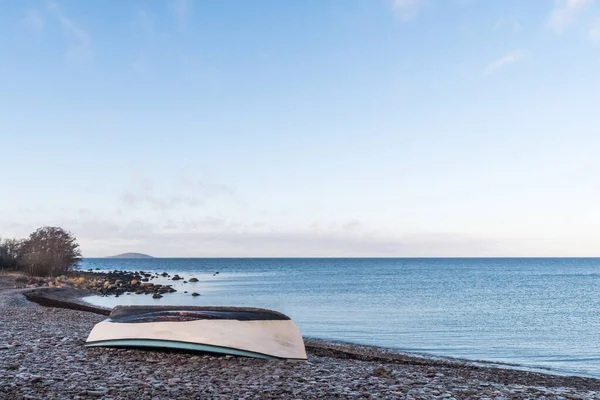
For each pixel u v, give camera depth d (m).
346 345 22.64
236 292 55.84
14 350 12.58
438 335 26.59
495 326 30.33
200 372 11.20
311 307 40.28
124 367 11.27
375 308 39.94
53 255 62.12
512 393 10.77
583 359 20.72
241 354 13.56
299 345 14.24
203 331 13.76
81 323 20.36
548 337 26.42
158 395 8.58
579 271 141.00
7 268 64.25
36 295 36.75
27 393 8.07
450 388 10.90
